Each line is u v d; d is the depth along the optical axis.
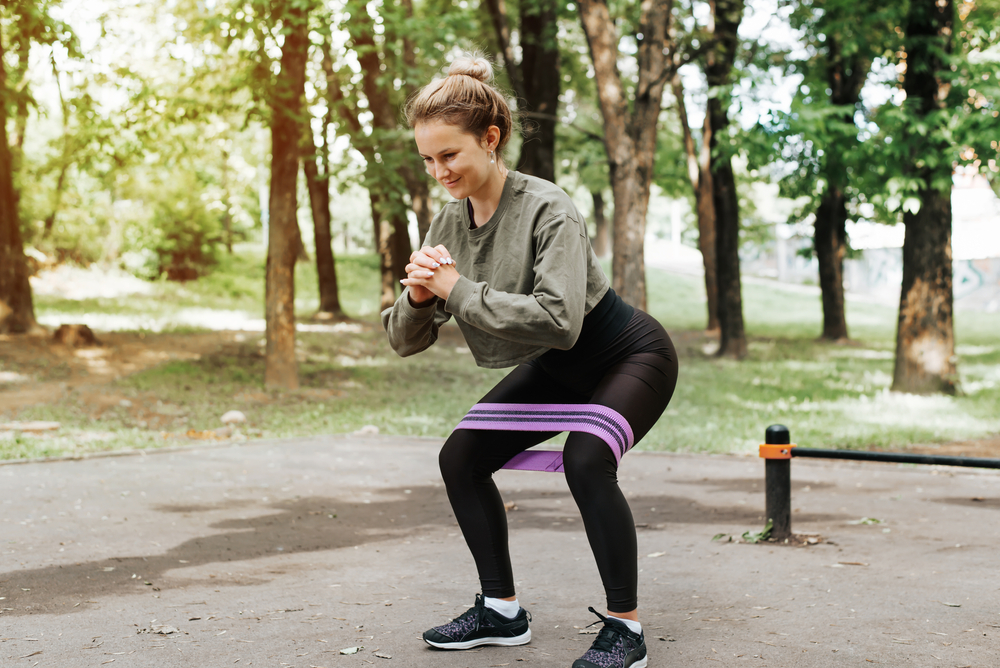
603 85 11.91
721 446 8.49
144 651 2.71
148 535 4.61
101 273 25.77
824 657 2.61
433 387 14.09
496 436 2.70
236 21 11.35
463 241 2.59
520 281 2.44
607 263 31.11
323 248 21.81
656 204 47.66
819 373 15.41
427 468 7.23
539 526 4.90
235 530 4.78
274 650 2.71
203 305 22.97
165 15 12.74
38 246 24.84
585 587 3.53
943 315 12.19
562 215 2.38
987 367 16.20
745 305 29.66
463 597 3.38
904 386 12.37
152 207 26.64
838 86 16.08
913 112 11.57
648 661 2.58
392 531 4.80
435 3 15.99
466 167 2.38
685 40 12.28
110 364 14.00
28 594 3.42
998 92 11.28
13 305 15.18
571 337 2.33
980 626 2.92
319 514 5.29
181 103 12.90
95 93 13.70
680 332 22.25
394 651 2.70
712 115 17.39
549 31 15.34
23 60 12.60
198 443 8.93
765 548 4.26
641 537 4.58
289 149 13.10
